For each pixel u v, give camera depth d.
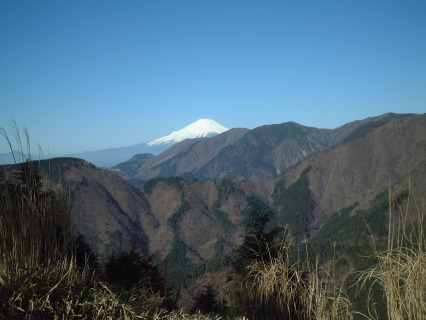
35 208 2.75
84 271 2.77
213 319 2.85
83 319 2.24
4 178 2.75
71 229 2.90
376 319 2.57
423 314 2.45
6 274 2.38
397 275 2.58
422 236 2.48
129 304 2.51
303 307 3.42
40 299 2.21
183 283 44.72
